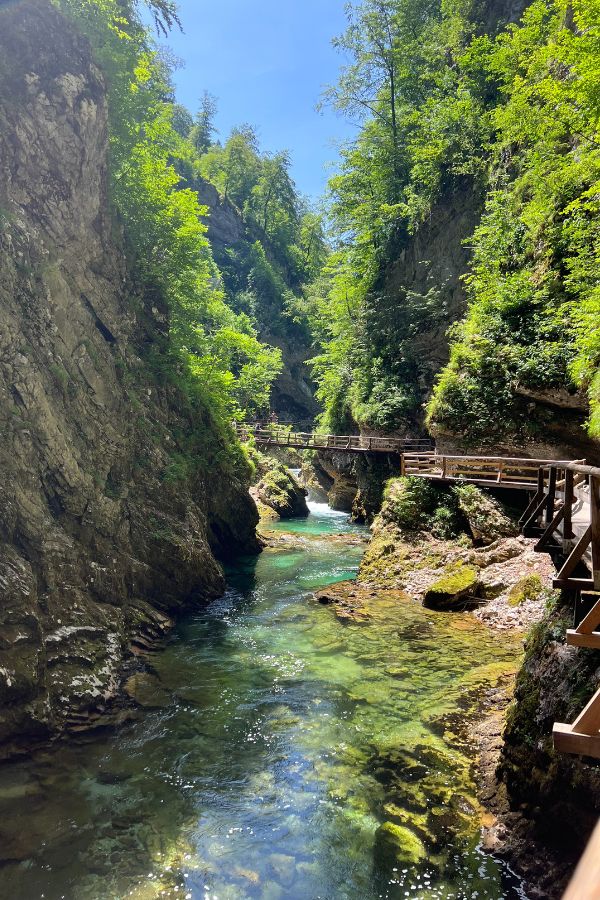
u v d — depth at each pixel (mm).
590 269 15898
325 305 49469
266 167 84188
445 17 35562
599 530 5410
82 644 9711
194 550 14930
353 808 6770
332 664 10859
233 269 74438
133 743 8234
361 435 33312
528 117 19891
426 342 30859
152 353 17844
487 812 6504
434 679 10016
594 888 689
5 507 9273
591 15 14078
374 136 37594
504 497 17578
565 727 4109
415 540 17547
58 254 12609
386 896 5520
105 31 16953
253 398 49094
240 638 12375
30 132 11789
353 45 37125
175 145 70812
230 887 5680
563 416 18359
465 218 30312
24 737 7984
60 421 11242
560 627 6656
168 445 16750
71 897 5520
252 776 7426
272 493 33906
